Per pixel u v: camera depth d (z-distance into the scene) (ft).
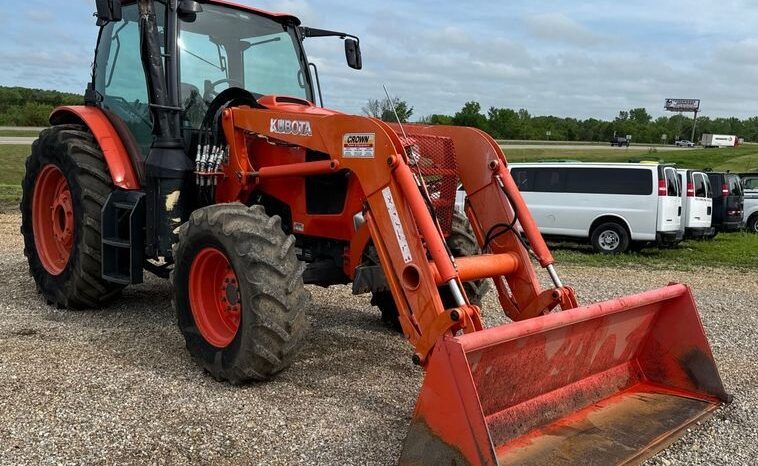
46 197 20.97
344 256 15.89
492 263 13.62
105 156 17.98
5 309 20.10
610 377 13.47
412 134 14.96
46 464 10.61
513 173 46.42
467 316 11.36
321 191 15.99
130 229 16.96
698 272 35.50
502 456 10.66
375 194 12.92
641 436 11.63
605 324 12.56
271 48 19.44
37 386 13.71
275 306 13.39
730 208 54.90
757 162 148.87
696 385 13.51
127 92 18.63
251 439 11.73
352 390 14.25
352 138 13.44
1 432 11.61
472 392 9.37
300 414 12.85
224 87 18.13
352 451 11.43
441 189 15.10
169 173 16.42
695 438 12.62
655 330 14.05
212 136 16.49
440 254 11.78
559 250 44.91
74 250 18.99
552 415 12.02
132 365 15.24
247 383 14.21
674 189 43.45
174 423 12.22
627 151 189.67
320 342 17.78
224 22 18.33
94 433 11.69
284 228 17.17
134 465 10.69
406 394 14.14
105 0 15.44
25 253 21.48
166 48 16.79
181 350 16.51
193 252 14.70
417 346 11.95
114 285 19.66
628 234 43.04
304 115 14.65
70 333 17.67
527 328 10.61
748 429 13.07
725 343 20.10
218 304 14.98
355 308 21.88
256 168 16.57
